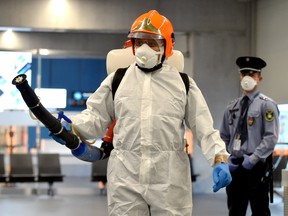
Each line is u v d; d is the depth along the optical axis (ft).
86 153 10.19
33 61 44.19
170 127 9.76
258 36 35.76
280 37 32.35
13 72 40.93
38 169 37.65
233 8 36.29
